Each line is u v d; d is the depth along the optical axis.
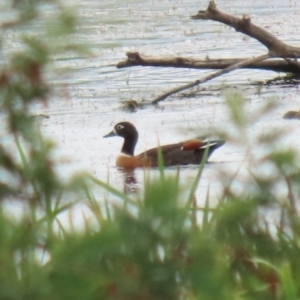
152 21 46.00
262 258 6.92
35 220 5.23
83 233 4.07
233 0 54.59
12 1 4.40
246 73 35.22
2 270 4.15
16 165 4.86
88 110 28.52
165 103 30.00
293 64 33.94
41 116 5.05
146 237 3.96
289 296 7.21
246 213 4.62
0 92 4.55
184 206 4.10
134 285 4.05
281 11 49.81
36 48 4.43
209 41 41.22
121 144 24.03
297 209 6.61
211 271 4.08
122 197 7.36
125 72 34.53
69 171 5.06
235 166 15.32
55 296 3.99
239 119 5.84
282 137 5.82
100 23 4.52
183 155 21.25
